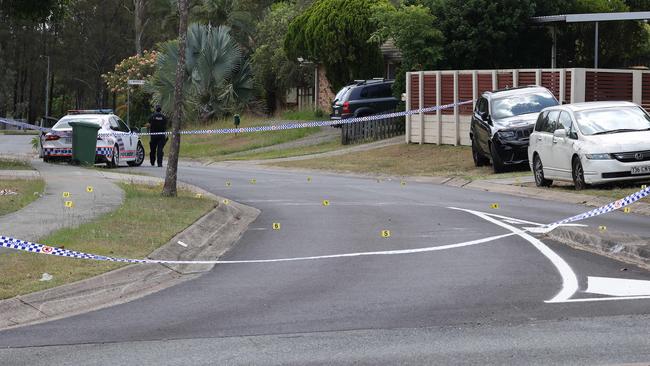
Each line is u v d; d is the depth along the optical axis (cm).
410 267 2214
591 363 1345
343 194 4141
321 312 1738
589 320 1614
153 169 5647
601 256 2314
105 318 1742
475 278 2047
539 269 2141
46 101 15762
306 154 6988
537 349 1427
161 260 2281
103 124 5675
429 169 5450
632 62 7738
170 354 1452
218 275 2184
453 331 1561
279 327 1620
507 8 6700
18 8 5788
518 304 1762
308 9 8888
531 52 7056
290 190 4356
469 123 6188
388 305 1784
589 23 6775
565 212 3259
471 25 6856
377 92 7538
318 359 1401
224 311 1772
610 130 3806
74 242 2402
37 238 2438
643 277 2020
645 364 1333
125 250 2336
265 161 6725
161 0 13525
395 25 6856
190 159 7569
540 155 4119
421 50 6781
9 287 1894
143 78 11556
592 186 3778
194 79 9756
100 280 2005
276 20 10238
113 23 16375
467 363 1359
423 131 6600
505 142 4744
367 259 2347
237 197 4025
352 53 8312
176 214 3023
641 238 2405
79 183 4019
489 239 2623
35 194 3506
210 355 1439
